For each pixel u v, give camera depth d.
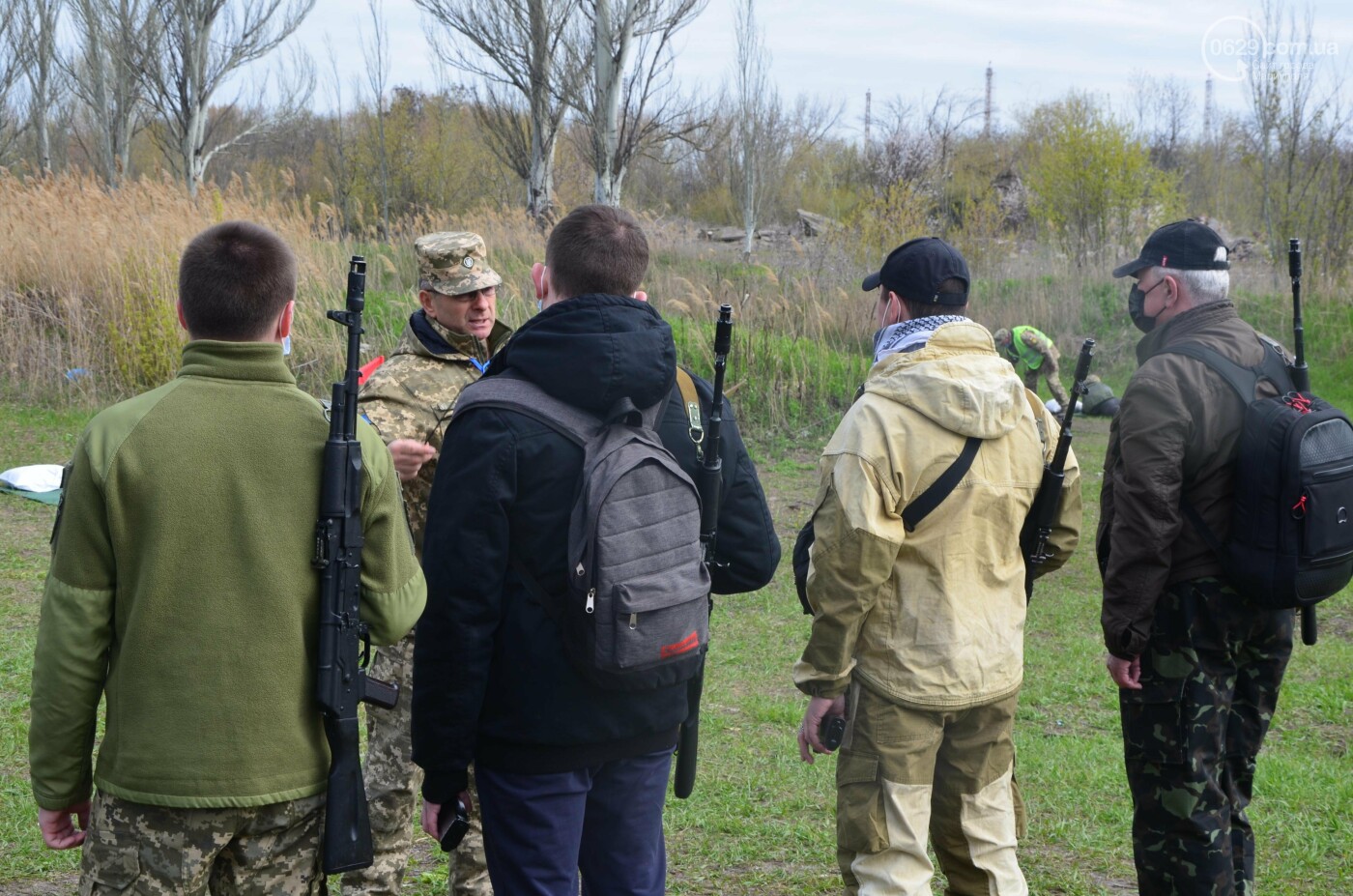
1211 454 2.67
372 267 13.70
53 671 1.85
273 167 34.34
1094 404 13.02
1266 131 17.97
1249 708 2.88
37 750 1.89
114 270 11.52
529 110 25.25
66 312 11.53
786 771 4.46
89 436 1.87
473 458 2.11
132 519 1.86
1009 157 33.09
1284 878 3.62
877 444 2.43
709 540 2.34
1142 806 2.81
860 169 35.09
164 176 14.60
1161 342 2.89
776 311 12.52
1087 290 16.48
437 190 30.06
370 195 29.41
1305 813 4.11
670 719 2.26
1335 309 15.84
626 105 23.02
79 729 1.90
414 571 2.11
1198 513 2.71
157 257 11.66
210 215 12.81
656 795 2.30
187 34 27.64
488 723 2.19
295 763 1.94
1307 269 16.78
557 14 23.47
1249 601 2.73
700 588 2.19
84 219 12.48
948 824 2.63
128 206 12.94
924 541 2.48
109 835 1.90
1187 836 2.74
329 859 1.96
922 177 31.08
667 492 2.17
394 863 2.92
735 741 4.82
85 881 1.93
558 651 2.14
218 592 1.88
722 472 2.42
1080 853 3.79
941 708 2.48
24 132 36.75
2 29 31.97
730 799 4.15
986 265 18.36
